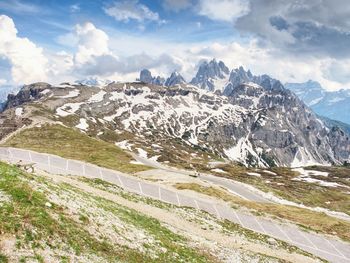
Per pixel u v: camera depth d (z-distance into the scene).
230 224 82.00
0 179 39.69
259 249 65.75
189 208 87.31
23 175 45.38
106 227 41.97
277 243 75.69
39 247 32.03
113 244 39.19
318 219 110.06
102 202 55.41
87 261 33.31
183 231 59.78
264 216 101.50
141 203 74.31
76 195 49.06
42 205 38.34
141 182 121.25
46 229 34.66
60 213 38.88
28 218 34.66
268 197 177.38
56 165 143.75
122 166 169.38
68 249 33.81
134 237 43.84
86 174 130.50
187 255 46.44
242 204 112.19
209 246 55.38
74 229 37.41
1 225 32.19
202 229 69.25
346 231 103.19
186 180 140.88
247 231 79.69
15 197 37.16
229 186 183.25
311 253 78.88
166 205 81.56
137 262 37.84
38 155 161.62
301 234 92.94
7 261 28.86
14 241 31.31
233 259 52.53
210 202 105.94
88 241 36.88
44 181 47.75
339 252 85.44
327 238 93.81
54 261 31.14
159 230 53.78
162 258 41.69
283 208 117.38
